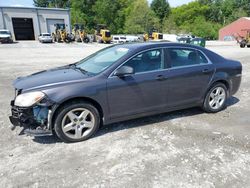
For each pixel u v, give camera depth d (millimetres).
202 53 4801
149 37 44156
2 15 40312
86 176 2951
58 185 2791
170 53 4398
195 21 92250
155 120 4652
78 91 3594
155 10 99125
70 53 20312
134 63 4047
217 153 3471
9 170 3059
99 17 77250
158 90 4246
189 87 4594
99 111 3951
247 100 6102
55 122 3607
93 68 4180
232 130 4246
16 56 17266
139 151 3520
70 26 46531
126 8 84250
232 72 5133
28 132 3574
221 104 5145
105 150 3549
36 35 43781
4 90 7008
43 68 11445
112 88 3844
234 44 42719
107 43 38375
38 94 3459
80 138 3801
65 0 82562
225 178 2922
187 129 4273
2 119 4703
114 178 2914
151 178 2914
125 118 4133
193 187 2762
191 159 3314
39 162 3240
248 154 3455
